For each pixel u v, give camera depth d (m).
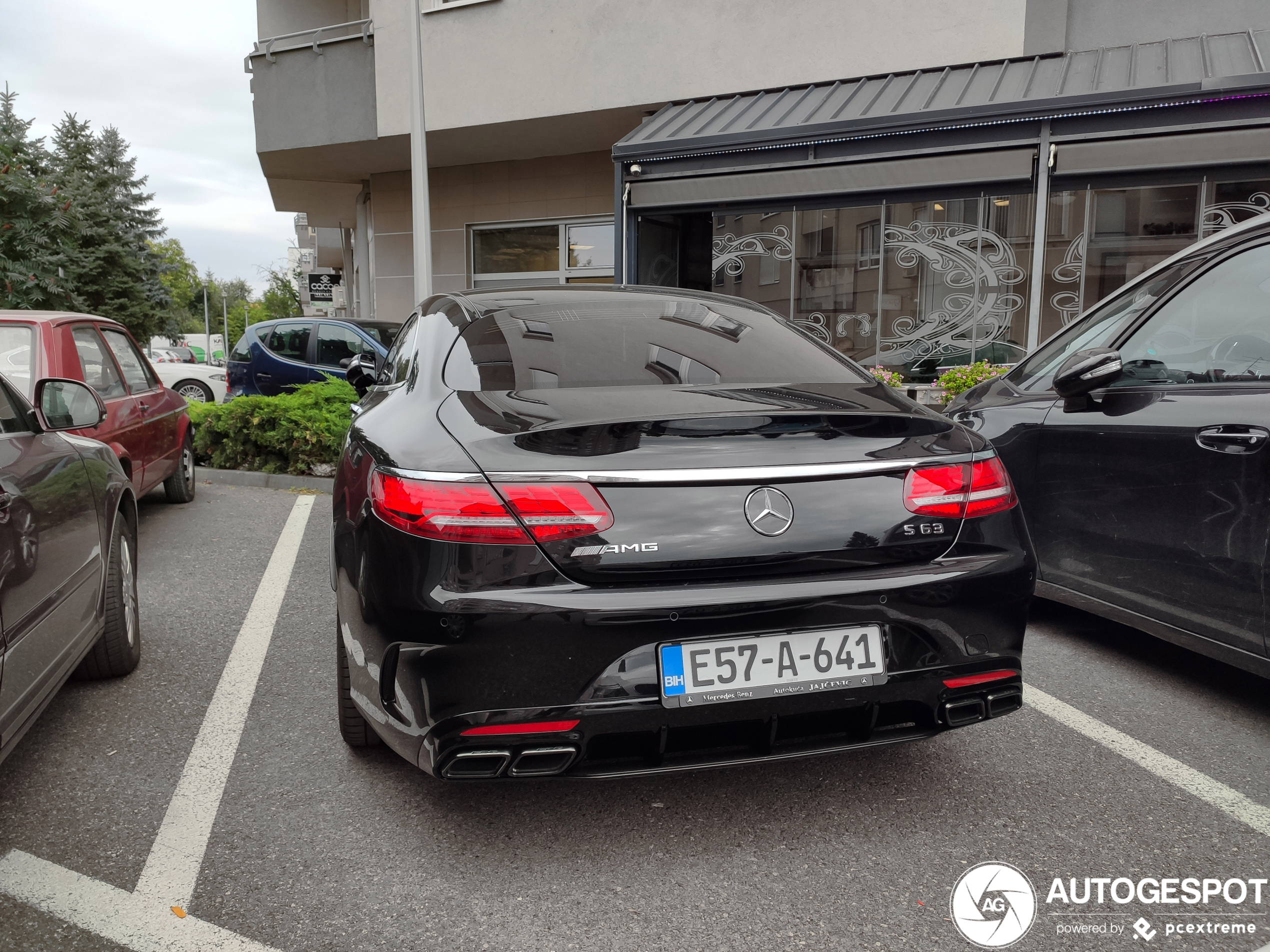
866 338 9.52
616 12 11.03
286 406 8.29
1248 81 7.39
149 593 4.70
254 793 2.57
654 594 1.98
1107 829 2.36
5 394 2.84
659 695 2.00
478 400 2.34
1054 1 9.25
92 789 2.60
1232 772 2.66
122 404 5.67
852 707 2.11
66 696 3.33
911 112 8.58
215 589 4.78
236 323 110.38
